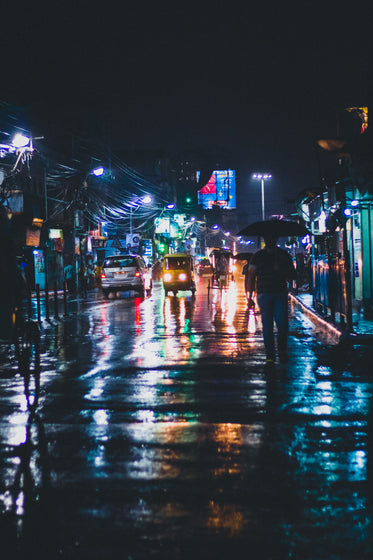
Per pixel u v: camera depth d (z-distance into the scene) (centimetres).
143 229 6638
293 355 1029
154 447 511
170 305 2383
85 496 400
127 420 605
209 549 321
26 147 2292
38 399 715
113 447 512
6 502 392
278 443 518
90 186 4359
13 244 731
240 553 316
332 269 1459
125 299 2920
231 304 2369
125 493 404
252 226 950
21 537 340
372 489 407
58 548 325
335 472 442
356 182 1552
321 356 1012
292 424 581
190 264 2945
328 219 1748
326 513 367
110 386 786
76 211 3928
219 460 472
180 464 464
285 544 326
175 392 738
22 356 721
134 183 6362
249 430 561
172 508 377
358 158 1194
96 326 1619
